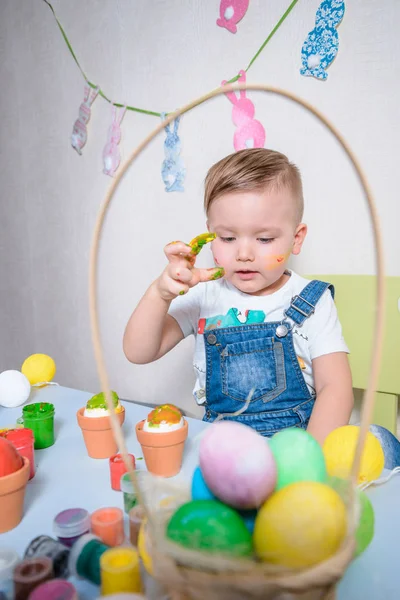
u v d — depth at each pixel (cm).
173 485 41
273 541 31
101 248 147
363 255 104
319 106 105
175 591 30
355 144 102
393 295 91
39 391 88
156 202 133
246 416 82
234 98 114
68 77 145
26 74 156
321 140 105
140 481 45
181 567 29
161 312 79
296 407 83
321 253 110
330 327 85
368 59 98
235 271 82
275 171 79
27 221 166
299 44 104
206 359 89
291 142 109
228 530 32
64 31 143
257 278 82
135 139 133
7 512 45
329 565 29
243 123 114
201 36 117
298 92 107
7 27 157
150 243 136
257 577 28
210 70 118
